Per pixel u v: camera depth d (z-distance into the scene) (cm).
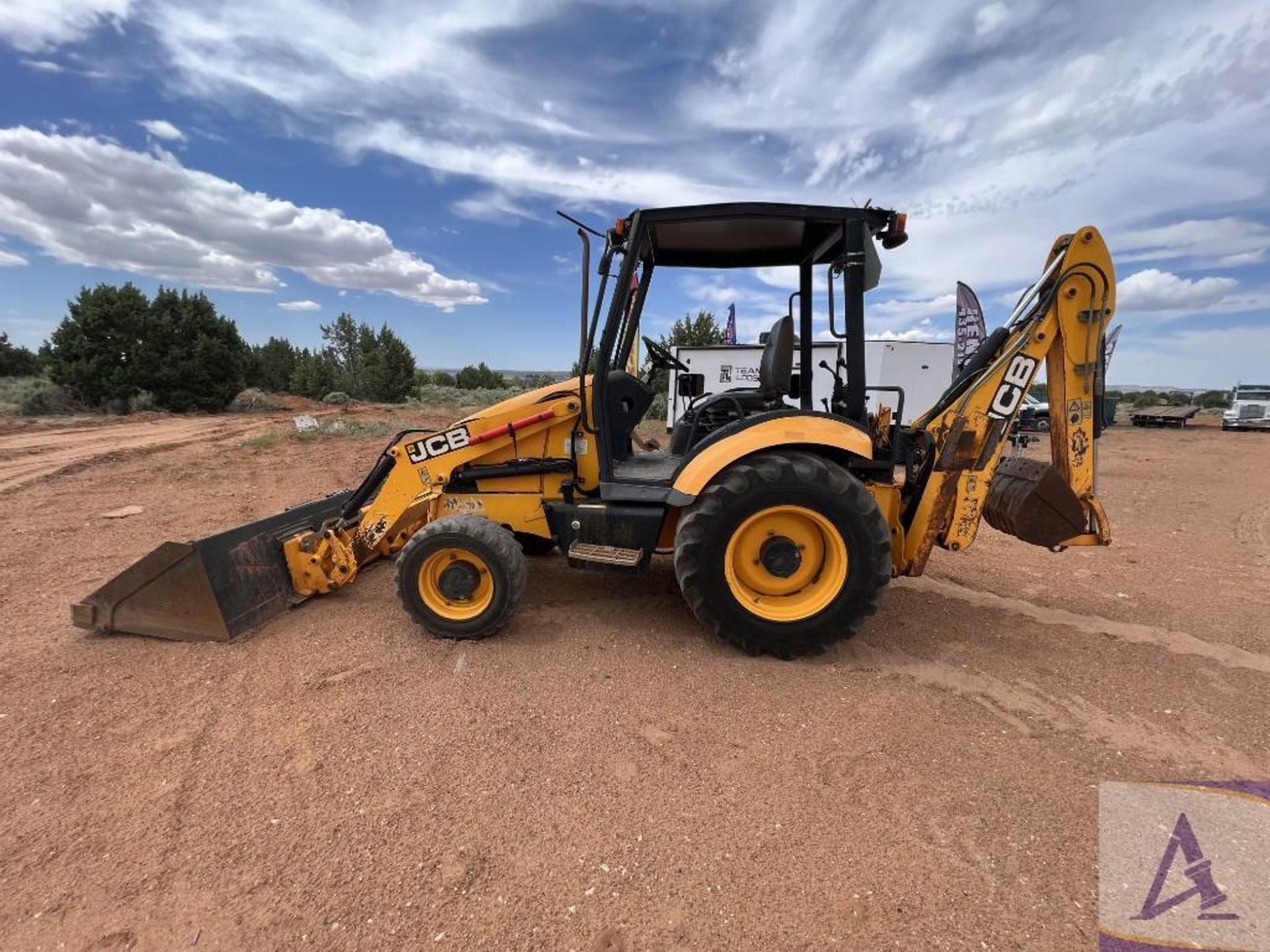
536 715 296
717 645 373
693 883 200
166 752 268
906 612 430
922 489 379
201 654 356
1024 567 542
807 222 378
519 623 400
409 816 230
